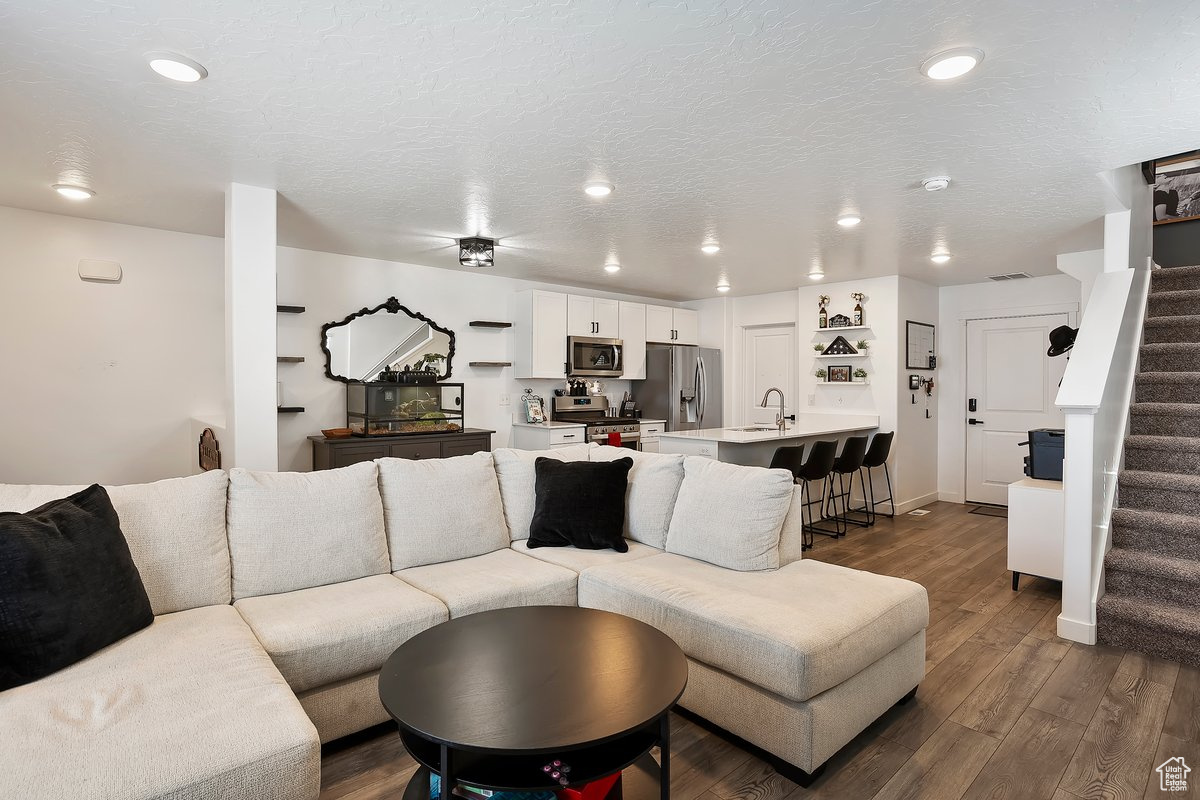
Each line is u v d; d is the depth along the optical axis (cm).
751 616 206
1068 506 300
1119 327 325
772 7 164
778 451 439
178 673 165
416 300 536
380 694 148
